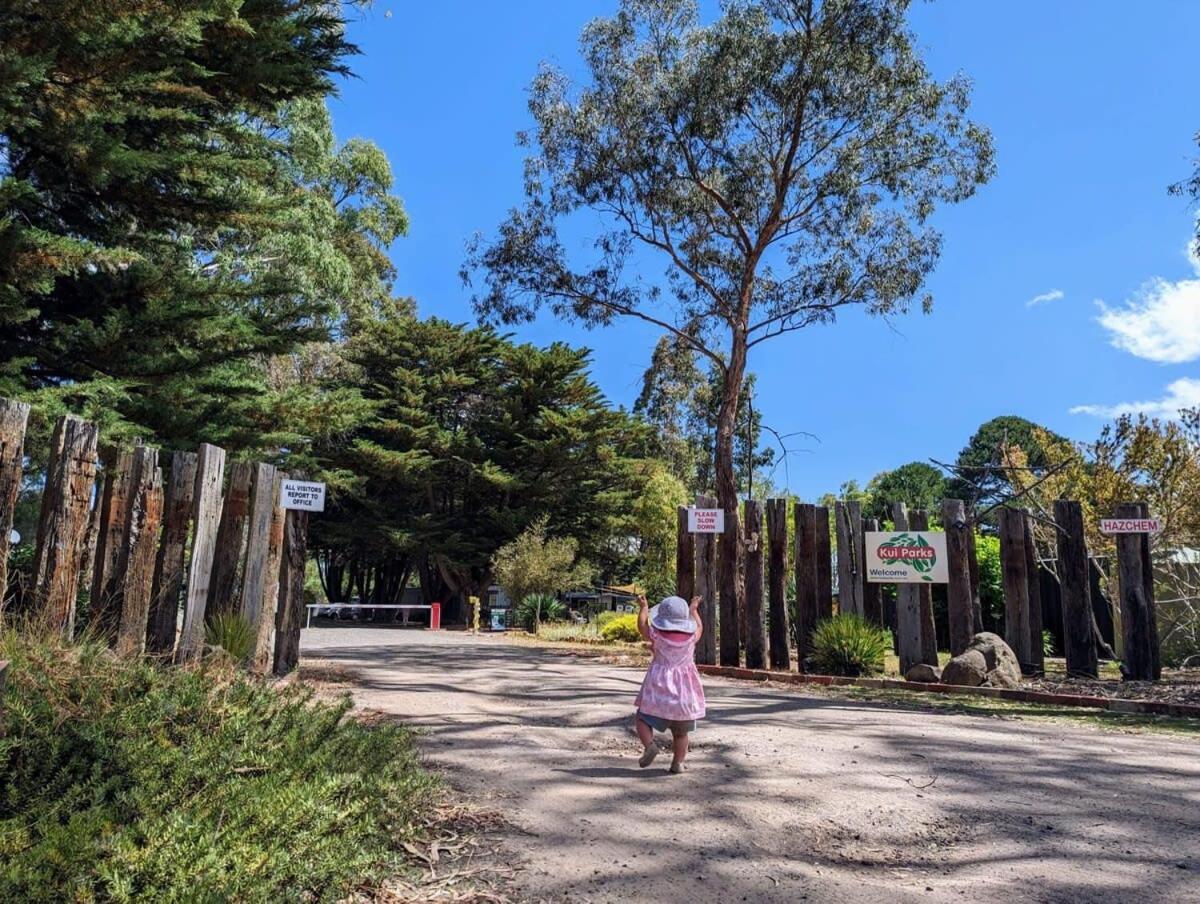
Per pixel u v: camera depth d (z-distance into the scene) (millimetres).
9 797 3168
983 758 6184
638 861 3801
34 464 10109
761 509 13625
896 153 18469
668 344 25672
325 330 14391
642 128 18406
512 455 36062
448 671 11508
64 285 11969
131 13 8742
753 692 10398
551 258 19922
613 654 15648
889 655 16797
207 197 12109
